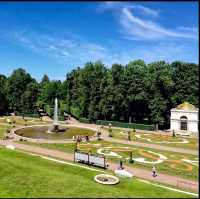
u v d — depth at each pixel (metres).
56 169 55.66
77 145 87.50
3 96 178.00
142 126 126.19
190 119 118.06
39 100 192.50
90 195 37.03
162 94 128.75
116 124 135.00
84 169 56.59
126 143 92.19
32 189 39.66
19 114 171.38
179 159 71.38
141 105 136.50
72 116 167.50
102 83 142.25
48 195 37.31
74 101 167.00
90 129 125.00
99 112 143.62
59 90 195.00
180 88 128.50
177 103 129.38
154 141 96.38
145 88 130.38
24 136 104.31
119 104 135.38
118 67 136.00
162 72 126.38
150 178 54.91
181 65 128.25
